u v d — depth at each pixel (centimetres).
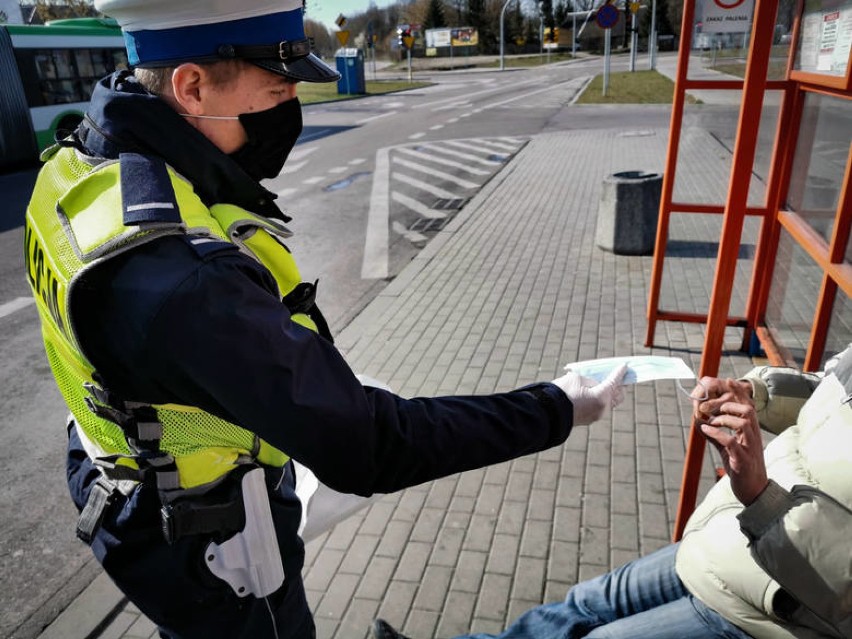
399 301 568
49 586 286
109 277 100
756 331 400
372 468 109
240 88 113
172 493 120
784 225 341
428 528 296
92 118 115
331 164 1268
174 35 108
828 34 251
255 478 127
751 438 142
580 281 585
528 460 338
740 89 395
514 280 600
